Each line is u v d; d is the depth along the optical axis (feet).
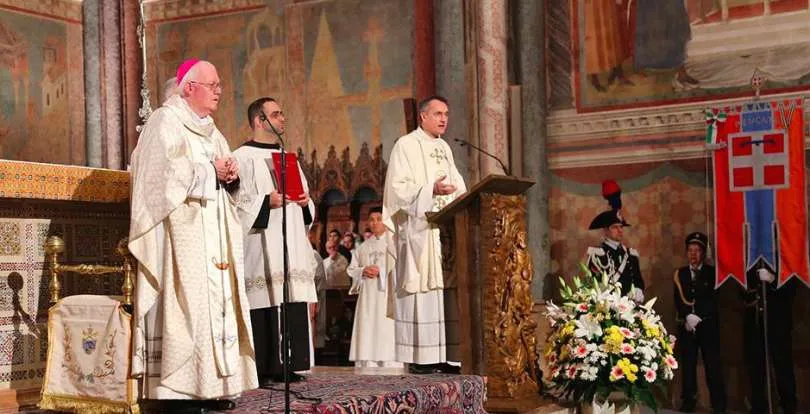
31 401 19.58
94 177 20.02
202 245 18.37
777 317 35.04
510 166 40.57
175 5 50.62
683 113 38.47
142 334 17.83
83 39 50.34
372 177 46.09
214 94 19.42
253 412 18.31
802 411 35.58
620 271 38.22
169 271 18.03
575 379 25.73
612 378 25.40
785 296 34.96
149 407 18.37
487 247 23.80
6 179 18.28
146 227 17.79
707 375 36.22
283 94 48.24
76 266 19.06
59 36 49.47
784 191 34.94
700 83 38.19
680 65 38.58
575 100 40.37
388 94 45.85
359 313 41.29
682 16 38.55
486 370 23.93
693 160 38.24
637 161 39.27
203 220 18.56
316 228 46.75
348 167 46.60
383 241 41.57
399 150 26.27
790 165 34.96
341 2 47.01
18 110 47.70
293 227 22.62
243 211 21.67
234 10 49.42
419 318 24.89
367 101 46.32
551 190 40.75
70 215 20.90
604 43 39.96
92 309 18.45
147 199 17.93
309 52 47.67
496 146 39.81
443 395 22.12
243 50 49.21
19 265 19.81
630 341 25.81
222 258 18.92
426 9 42.22
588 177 40.09
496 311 23.75
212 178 18.44
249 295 22.18
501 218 23.89
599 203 39.83
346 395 20.15
